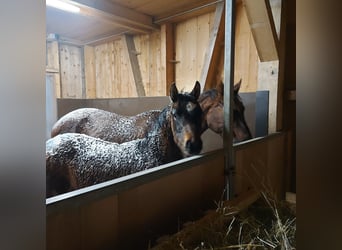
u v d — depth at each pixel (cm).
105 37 399
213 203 123
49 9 277
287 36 211
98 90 454
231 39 129
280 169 197
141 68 376
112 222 76
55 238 62
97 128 222
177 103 145
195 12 291
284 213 119
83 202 67
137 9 293
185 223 99
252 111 209
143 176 86
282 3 197
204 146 216
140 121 207
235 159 137
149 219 90
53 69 417
